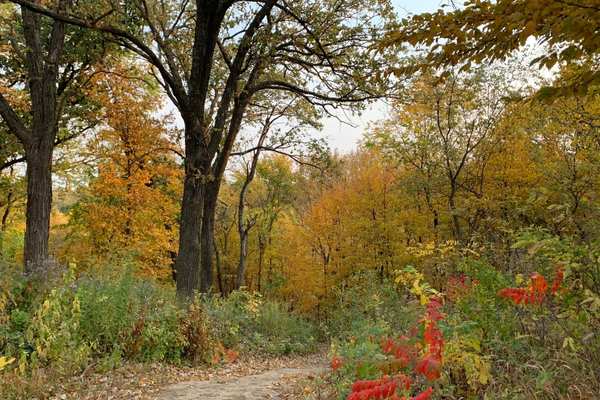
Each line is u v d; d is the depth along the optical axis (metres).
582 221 5.49
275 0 14.79
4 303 7.85
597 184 13.14
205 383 8.25
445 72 5.15
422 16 4.38
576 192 12.80
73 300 8.80
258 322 16.20
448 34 4.36
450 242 9.17
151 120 22.67
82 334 8.73
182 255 14.75
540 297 4.27
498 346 4.64
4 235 10.03
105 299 9.25
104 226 21.81
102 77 20.92
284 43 16.09
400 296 12.52
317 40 14.63
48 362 7.68
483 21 4.19
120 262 12.88
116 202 22.94
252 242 35.03
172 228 25.75
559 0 3.53
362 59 14.48
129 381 7.75
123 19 14.54
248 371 10.46
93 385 7.22
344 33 15.20
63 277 9.03
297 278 29.09
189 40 17.33
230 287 36.44
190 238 14.81
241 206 26.78
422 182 20.66
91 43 17.31
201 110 15.01
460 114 19.86
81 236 23.30
